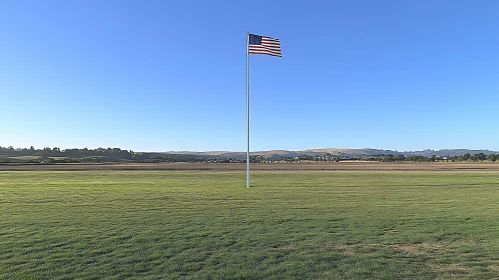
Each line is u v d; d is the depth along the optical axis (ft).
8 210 46.47
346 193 67.82
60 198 59.82
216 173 147.43
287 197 61.05
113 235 31.48
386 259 24.29
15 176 123.13
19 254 25.31
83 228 34.58
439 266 22.76
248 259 24.11
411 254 25.53
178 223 37.14
